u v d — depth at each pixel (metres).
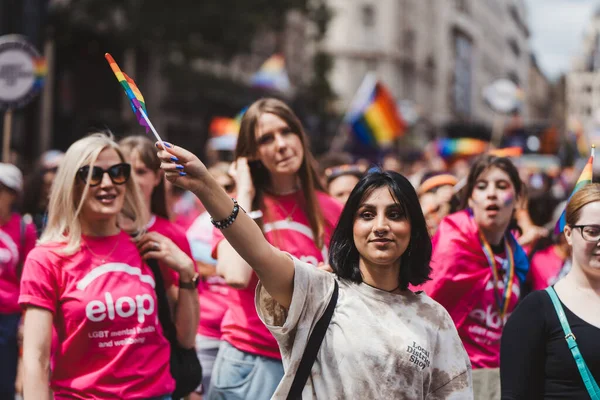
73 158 3.57
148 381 3.53
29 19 17.52
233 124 12.80
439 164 14.68
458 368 2.84
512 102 19.55
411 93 69.50
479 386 4.07
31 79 8.53
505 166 4.28
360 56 61.66
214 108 29.89
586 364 3.06
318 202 4.23
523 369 3.12
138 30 22.84
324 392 2.73
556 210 7.14
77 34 25.62
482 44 104.38
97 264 3.54
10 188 5.94
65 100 26.25
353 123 16.98
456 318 4.13
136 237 3.78
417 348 2.75
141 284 3.61
